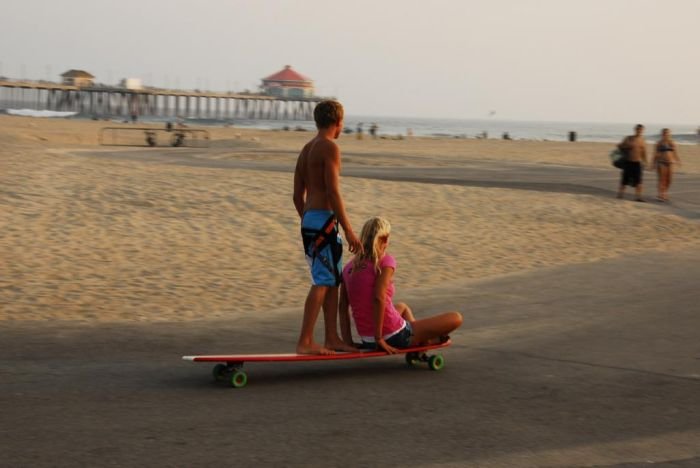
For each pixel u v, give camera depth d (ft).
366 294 36.55
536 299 55.16
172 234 76.23
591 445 27.94
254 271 62.85
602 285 60.29
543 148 312.09
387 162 197.16
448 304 53.26
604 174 172.14
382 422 29.89
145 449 26.45
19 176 112.47
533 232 87.40
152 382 34.73
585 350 41.96
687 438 28.84
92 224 79.05
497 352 41.45
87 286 55.42
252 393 33.37
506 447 27.50
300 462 25.67
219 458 25.82
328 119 36.19
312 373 37.11
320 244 35.96
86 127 408.87
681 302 54.49
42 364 37.22
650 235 88.89
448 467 25.55
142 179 116.67
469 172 167.32
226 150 233.55
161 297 53.21
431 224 89.81
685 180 167.32
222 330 45.37
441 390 34.40
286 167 157.89
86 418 29.50
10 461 25.16
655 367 38.73
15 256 63.72
